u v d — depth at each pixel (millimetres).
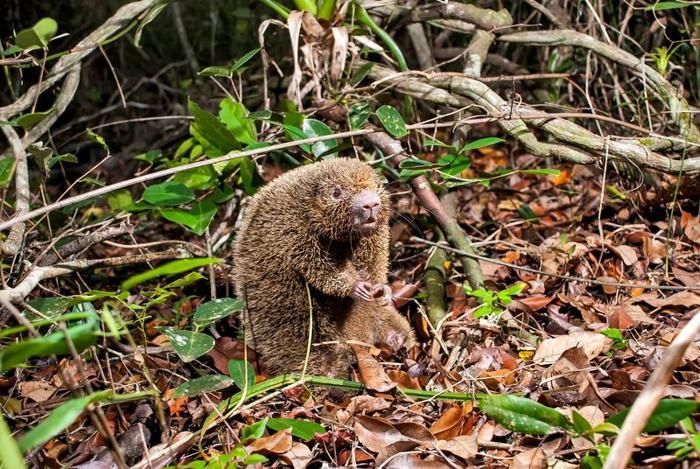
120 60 2078
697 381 845
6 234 1131
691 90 1479
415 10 1358
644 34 1475
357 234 1016
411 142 1481
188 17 2062
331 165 1032
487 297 986
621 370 859
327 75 1241
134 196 1665
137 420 939
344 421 884
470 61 1301
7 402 997
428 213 1243
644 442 726
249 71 1774
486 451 810
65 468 850
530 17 1508
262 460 749
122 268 1398
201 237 1513
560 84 1512
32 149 1062
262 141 1248
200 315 926
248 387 900
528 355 978
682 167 1097
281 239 1024
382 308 1092
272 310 1047
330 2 1200
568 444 775
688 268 1118
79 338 634
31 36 1028
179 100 1950
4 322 1006
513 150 1592
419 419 874
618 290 1080
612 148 1106
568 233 1261
